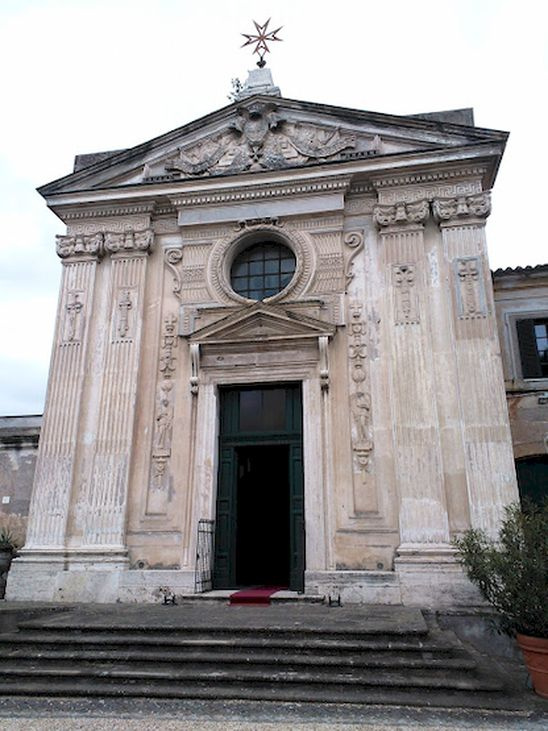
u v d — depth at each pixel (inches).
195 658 261.6
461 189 455.2
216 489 436.1
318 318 446.9
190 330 465.7
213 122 518.0
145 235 492.1
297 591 399.5
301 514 420.2
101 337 474.6
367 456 414.9
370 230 468.4
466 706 228.4
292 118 507.2
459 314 425.4
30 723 211.3
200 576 405.1
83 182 517.7
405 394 414.9
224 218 486.6
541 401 495.2
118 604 388.2
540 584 258.7
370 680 242.4
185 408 448.8
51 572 412.5
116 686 248.7
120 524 421.7
